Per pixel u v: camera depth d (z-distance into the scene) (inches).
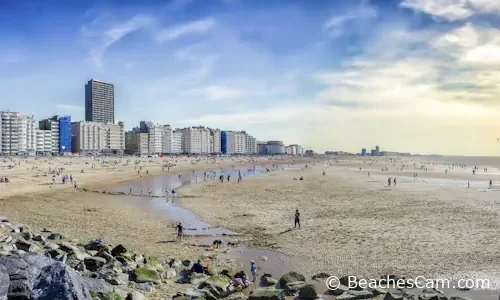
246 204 1862.7
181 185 2955.2
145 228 1282.0
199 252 991.6
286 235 1181.7
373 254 956.0
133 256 839.7
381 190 2470.5
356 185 2849.4
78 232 1167.6
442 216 1453.0
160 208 1756.9
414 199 1973.4
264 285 746.2
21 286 475.2
